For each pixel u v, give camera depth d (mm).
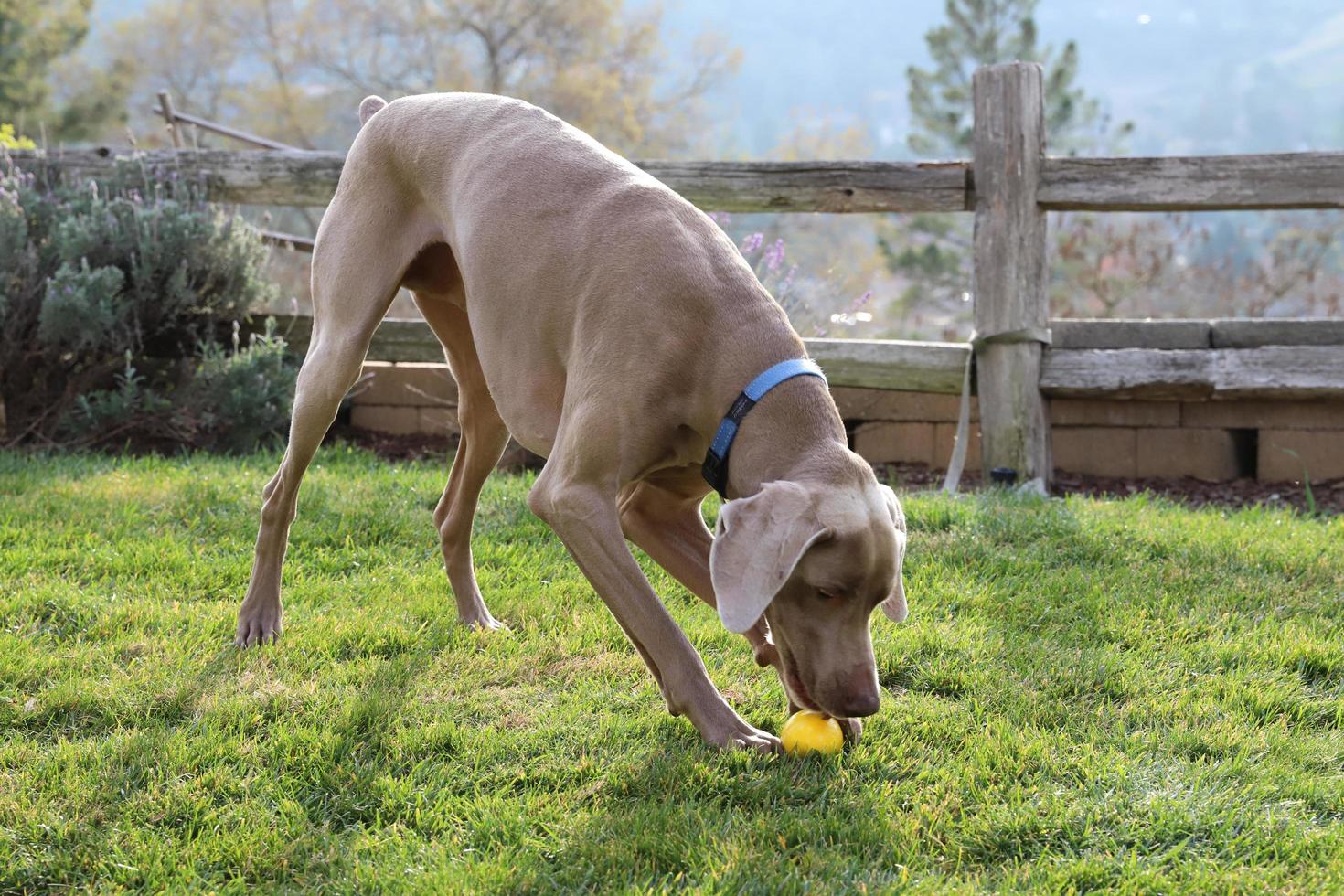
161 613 3965
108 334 6719
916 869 2520
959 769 2939
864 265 24328
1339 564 4559
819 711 2980
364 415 7379
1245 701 3396
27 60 27234
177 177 7043
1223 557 4664
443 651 3727
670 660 2988
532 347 3242
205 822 2701
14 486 5371
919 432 6832
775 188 6531
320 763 2961
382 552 4719
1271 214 14609
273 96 27625
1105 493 6270
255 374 6676
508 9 26266
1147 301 14516
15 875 2482
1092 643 3840
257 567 3842
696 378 2969
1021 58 19203
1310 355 6133
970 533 4977
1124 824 2676
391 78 27406
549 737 3135
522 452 6570
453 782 2900
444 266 3773
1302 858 2555
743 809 2775
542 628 4000
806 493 2627
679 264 3004
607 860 2506
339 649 3758
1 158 7160
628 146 27016
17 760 2975
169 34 28328
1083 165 6188
